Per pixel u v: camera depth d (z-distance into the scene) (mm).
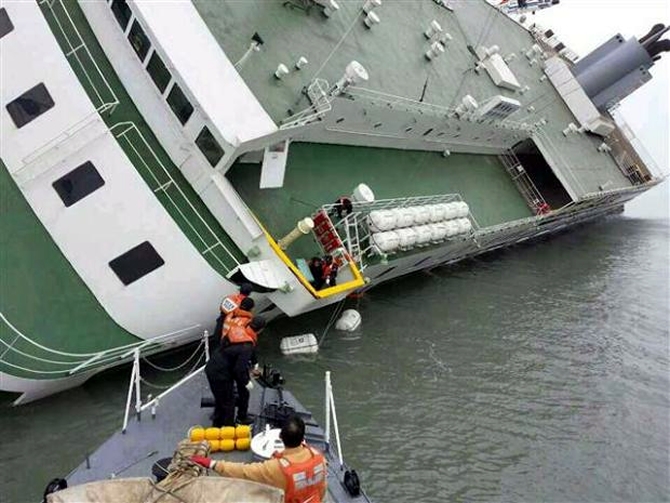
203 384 10055
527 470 13906
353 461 13359
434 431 14930
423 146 25547
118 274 14086
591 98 45094
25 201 13711
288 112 16078
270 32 18000
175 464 6336
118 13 14570
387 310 21719
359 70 16891
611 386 18438
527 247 36125
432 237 20469
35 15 14219
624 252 37594
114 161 13891
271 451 7758
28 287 13336
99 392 14273
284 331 18516
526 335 21531
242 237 15039
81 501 5656
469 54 30844
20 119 13922
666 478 14234
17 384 12922
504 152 33219
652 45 43250
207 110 13422
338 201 18078
